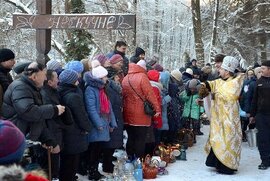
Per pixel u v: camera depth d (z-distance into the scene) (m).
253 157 7.49
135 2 16.20
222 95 6.20
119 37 17.58
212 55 19.70
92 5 18.22
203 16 26.59
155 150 6.80
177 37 30.12
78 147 4.86
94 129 5.30
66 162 4.93
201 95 6.35
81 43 9.82
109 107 5.45
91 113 5.25
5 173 1.62
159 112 5.98
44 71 4.12
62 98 4.79
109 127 5.50
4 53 4.73
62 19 6.51
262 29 26.27
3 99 4.04
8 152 1.70
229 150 6.16
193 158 7.16
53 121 4.49
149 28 26.16
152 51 26.81
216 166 6.25
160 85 6.50
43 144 4.18
